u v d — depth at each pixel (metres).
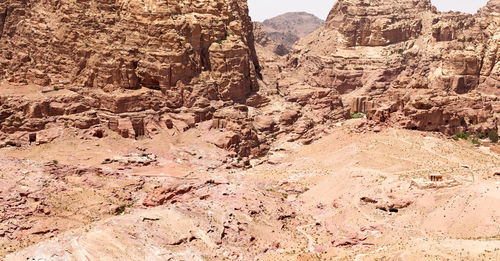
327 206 112.00
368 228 95.88
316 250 92.50
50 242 85.94
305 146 156.12
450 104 157.50
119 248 83.38
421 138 142.00
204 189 115.44
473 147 143.25
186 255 85.69
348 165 129.62
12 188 112.62
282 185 125.69
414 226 94.75
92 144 146.00
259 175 133.62
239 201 106.81
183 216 94.81
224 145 152.12
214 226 94.69
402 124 148.50
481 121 163.50
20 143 141.38
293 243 96.50
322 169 132.62
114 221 90.38
